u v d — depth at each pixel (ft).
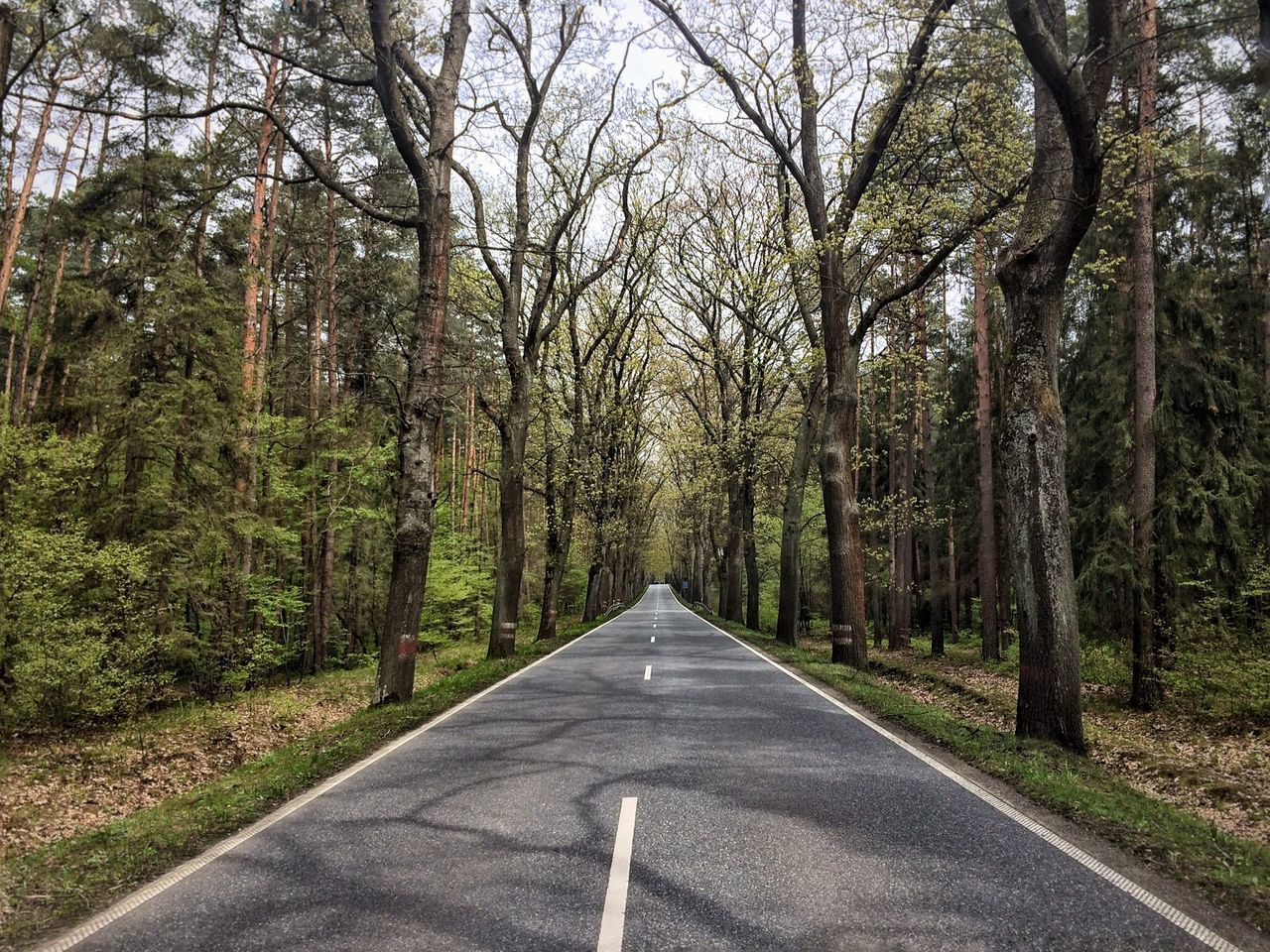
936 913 12.60
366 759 25.48
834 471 55.06
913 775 21.84
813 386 74.33
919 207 43.37
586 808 18.72
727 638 83.87
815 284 62.90
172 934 12.32
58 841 21.03
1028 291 28.73
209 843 17.26
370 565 84.94
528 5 53.31
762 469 96.58
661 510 220.02
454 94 42.68
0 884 15.23
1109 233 55.16
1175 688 44.50
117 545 39.45
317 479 70.38
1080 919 12.42
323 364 70.85
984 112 40.60
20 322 81.82
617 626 109.81
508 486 64.08
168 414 46.14
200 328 48.57
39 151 62.59
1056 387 28.76
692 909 12.79
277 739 37.99
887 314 58.95
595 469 99.35
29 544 34.91
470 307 71.72
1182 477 51.70
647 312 95.71
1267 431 54.44
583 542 120.57
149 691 44.80
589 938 11.77
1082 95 23.79
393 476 78.54
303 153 38.78
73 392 48.55
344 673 72.18
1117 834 16.80
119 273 49.42
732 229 77.97
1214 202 55.77
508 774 22.38
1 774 30.07
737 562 120.26
